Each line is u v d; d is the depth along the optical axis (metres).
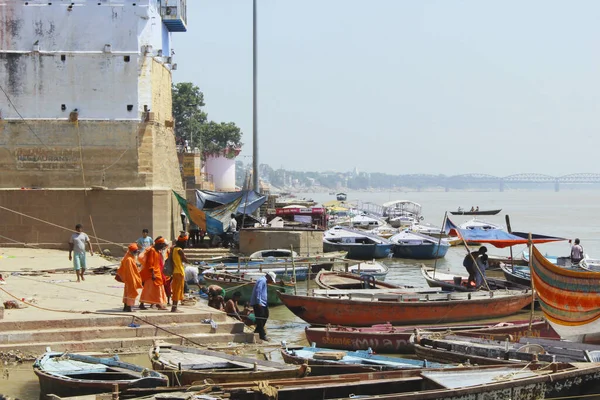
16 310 17.42
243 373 12.69
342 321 19.64
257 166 39.25
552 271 16.92
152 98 30.97
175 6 35.31
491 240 23.45
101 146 30.11
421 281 32.00
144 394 11.60
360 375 12.66
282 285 23.30
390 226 61.06
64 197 29.47
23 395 13.34
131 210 29.50
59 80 30.12
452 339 16.14
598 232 69.00
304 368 12.92
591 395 13.10
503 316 21.38
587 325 16.95
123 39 30.28
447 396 11.61
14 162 29.95
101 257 28.27
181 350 14.52
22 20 30.14
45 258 27.14
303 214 46.97
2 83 30.00
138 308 18.00
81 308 17.86
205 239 37.22
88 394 11.95
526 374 12.80
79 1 30.20
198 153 50.19
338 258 29.34
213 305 20.11
